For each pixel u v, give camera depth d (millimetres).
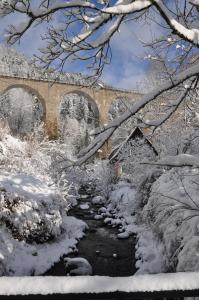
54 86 38812
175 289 1610
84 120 54094
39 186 11703
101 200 20875
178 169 8367
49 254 10172
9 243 8961
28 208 10180
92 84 5805
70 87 39156
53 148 16922
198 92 6109
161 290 1602
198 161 4598
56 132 39375
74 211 18078
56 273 9227
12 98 53500
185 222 6707
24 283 1555
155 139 12055
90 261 10422
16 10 3996
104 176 21203
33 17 4121
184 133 9859
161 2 3955
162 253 8320
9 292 1508
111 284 1594
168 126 10891
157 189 10305
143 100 4758
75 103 58312
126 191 17875
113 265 10062
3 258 8094
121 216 16109
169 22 4031
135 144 15648
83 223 14320
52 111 39031
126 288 1589
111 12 3994
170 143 10891
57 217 11391
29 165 15461
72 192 19578
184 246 5777
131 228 13547
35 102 54594
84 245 12008
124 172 20234
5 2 3957
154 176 13672
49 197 11305
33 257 9453
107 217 16719
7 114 52219
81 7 4332
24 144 17203
